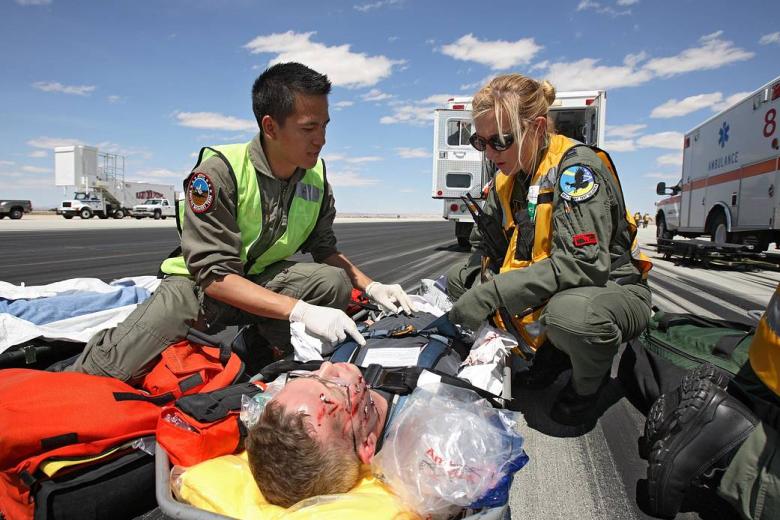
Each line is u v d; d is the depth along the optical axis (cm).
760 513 130
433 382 165
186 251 199
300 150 199
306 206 238
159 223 3025
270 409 121
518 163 212
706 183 1016
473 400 161
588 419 226
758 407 139
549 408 238
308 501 115
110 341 191
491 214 258
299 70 192
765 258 756
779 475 126
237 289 196
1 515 138
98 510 145
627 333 206
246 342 249
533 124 206
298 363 185
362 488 126
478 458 124
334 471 118
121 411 156
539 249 212
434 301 287
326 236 268
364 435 129
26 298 257
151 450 156
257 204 214
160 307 198
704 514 157
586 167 198
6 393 152
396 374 160
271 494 119
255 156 212
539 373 255
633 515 157
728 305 489
